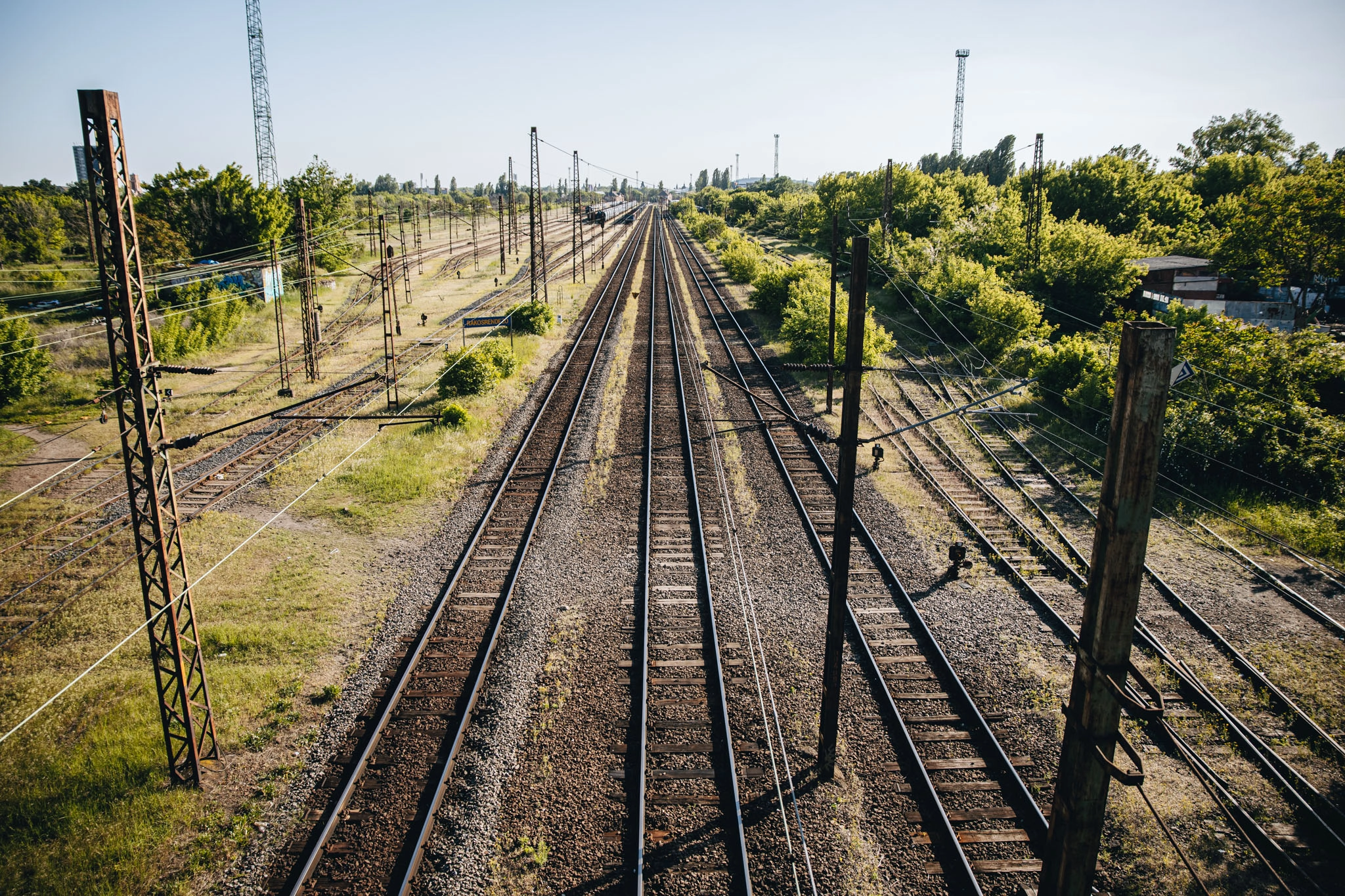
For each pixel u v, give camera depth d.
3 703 11.97
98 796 10.11
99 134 8.86
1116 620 5.62
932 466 22.19
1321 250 35.94
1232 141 83.44
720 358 35.69
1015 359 31.59
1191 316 29.09
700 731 11.14
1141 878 8.95
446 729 11.11
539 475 21.16
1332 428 19.75
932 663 12.84
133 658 13.18
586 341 39.22
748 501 19.41
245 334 40.41
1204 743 11.21
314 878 8.67
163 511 10.03
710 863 8.93
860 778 10.33
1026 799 9.84
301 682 12.27
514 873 8.79
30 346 28.53
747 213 130.12
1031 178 61.25
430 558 16.42
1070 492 20.03
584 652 13.00
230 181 53.00
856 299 8.75
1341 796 10.16
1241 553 16.88
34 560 16.67
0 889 8.69
